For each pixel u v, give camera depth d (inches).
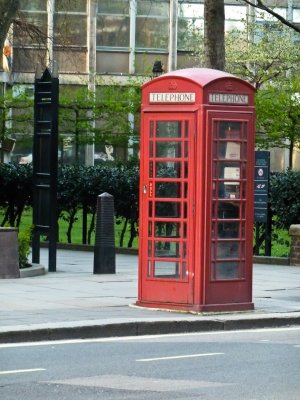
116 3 2049.7
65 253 999.0
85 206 1059.9
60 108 1312.7
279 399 343.3
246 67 1784.0
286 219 918.4
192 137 554.3
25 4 1899.6
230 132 562.3
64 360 423.8
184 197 559.8
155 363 417.4
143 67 1996.8
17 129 1307.8
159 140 563.5
